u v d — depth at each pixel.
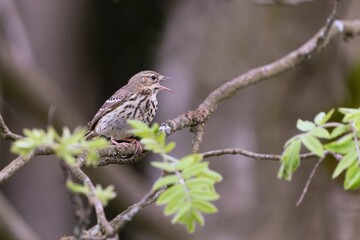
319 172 15.50
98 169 16.11
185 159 5.85
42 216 20.39
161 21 20.70
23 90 16.31
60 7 20.92
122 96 10.27
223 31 16.78
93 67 21.72
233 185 16.34
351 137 6.54
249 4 16.09
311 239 15.45
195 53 17.95
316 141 6.52
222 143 16.44
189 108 17.73
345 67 15.59
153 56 20.95
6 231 14.80
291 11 15.41
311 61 15.27
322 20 15.32
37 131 5.68
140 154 8.05
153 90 10.60
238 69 16.31
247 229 15.88
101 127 10.23
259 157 7.94
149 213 16.34
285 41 15.46
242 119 16.22
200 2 18.28
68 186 5.55
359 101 15.52
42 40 20.70
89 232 6.48
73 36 21.16
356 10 15.52
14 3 19.45
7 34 17.47
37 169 20.52
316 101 15.37
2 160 20.31
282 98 15.52
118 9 21.08
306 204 15.52
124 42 21.66
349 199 15.41
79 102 21.42
